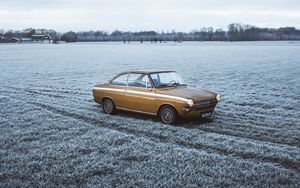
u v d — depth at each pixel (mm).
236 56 56500
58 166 6520
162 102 10008
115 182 5812
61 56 58688
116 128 9664
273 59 47875
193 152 7203
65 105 13523
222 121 10391
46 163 6688
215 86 19391
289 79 22797
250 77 24500
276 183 5688
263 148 7473
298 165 6543
